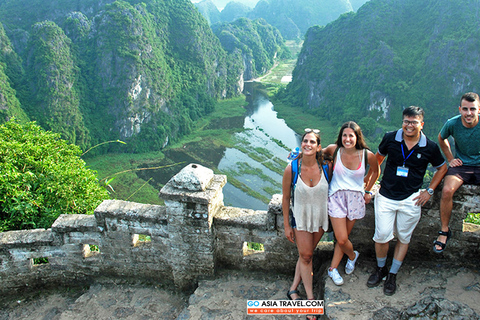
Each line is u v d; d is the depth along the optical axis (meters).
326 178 4.05
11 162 8.25
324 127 91.94
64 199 8.29
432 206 4.55
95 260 5.75
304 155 3.93
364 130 88.94
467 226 4.70
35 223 7.62
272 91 130.62
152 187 61.56
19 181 7.73
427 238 4.73
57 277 5.93
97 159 77.44
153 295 5.54
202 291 5.07
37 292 5.94
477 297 4.02
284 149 71.38
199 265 5.23
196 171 4.91
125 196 58.00
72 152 10.81
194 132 87.50
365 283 4.41
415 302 4.03
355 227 4.95
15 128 10.51
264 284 5.11
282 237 5.02
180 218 4.97
